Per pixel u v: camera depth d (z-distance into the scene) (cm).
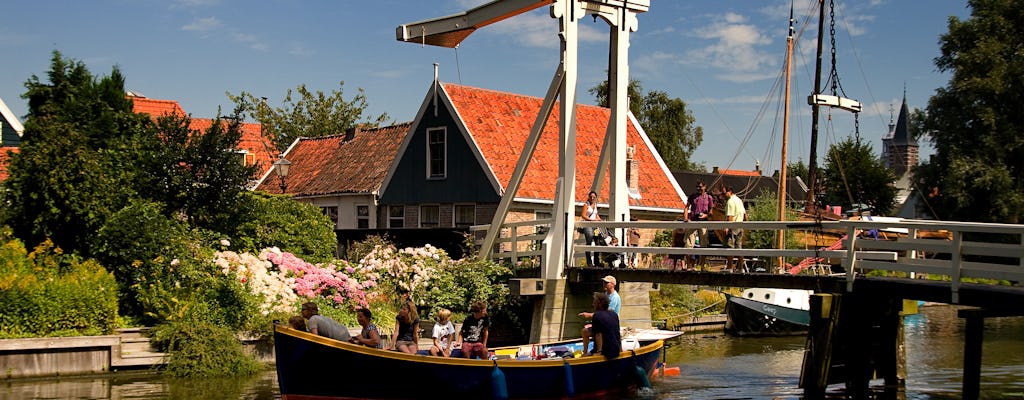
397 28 1936
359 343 1244
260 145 4147
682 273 1551
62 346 1416
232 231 1877
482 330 1338
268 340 1573
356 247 2112
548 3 1712
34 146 1658
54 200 1633
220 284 1595
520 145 2559
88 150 1703
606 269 1684
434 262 1911
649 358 1466
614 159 1769
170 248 1620
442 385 1214
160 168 1802
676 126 5381
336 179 2977
